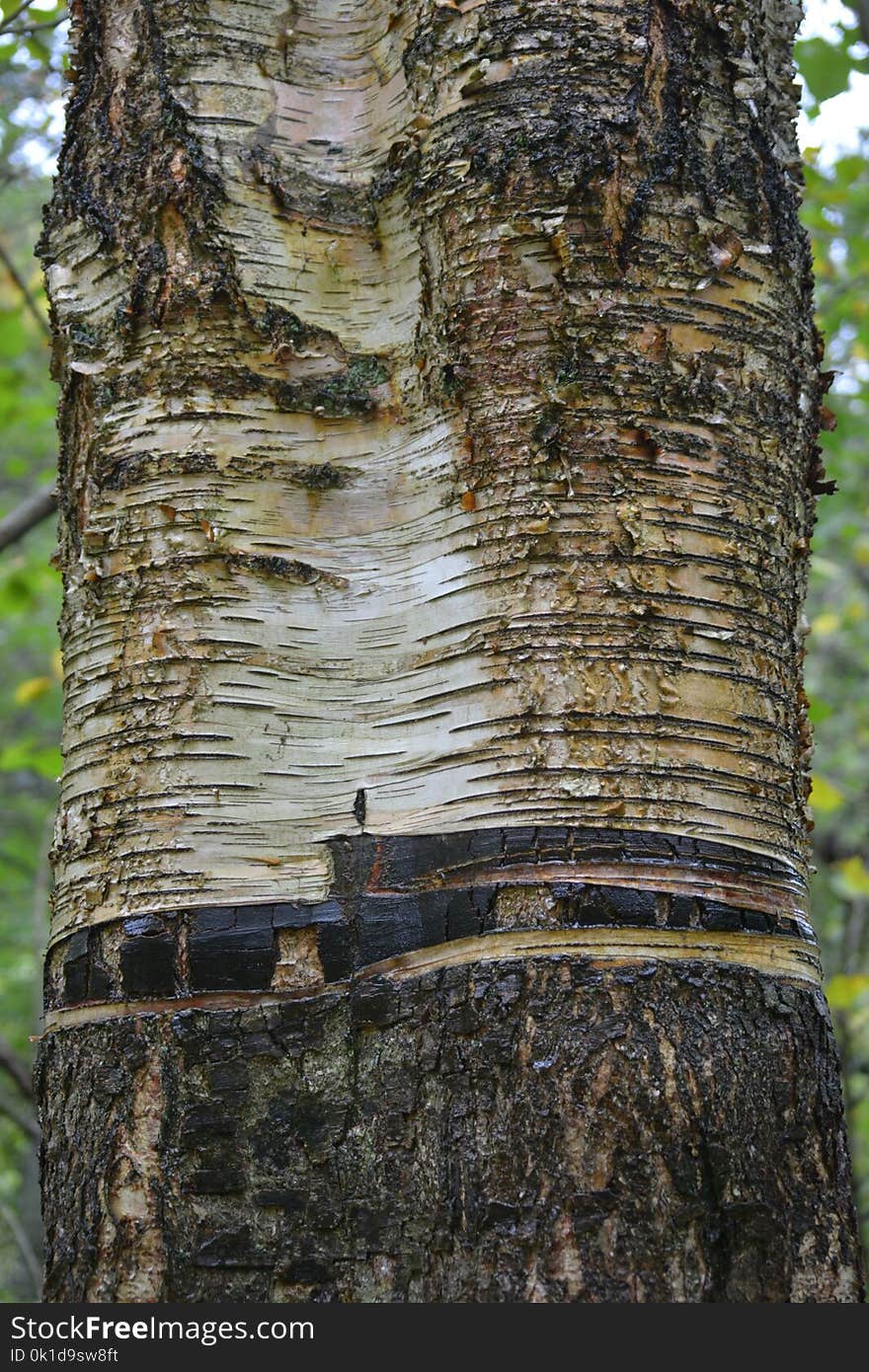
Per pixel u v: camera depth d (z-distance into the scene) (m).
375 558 2.12
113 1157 1.94
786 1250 1.81
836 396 6.22
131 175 2.24
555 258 2.03
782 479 2.14
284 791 2.04
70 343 2.27
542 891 1.88
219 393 2.16
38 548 8.21
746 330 2.12
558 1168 1.77
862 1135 8.01
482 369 2.04
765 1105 1.87
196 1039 1.94
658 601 1.98
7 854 7.80
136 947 2.01
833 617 8.39
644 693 1.95
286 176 2.24
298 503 2.15
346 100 2.32
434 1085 1.85
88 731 2.16
